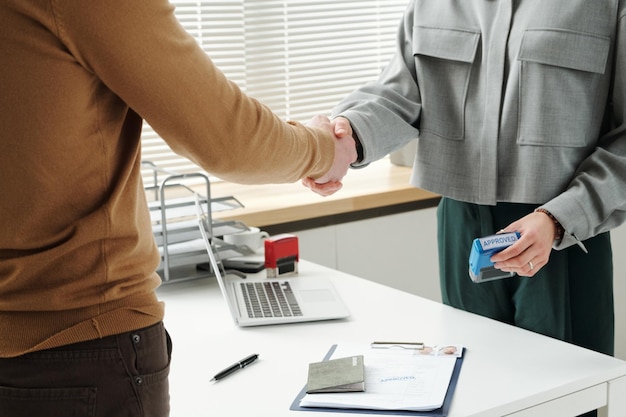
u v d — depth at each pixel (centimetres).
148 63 94
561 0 169
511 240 157
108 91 99
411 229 297
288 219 263
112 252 101
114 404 102
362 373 144
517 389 143
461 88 182
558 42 167
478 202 179
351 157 167
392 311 186
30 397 100
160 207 222
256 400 142
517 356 157
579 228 161
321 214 270
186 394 146
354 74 325
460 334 170
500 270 159
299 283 205
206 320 185
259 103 110
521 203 178
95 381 100
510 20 174
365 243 288
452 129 183
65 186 97
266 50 303
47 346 99
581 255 175
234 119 103
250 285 204
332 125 170
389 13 329
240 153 105
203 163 104
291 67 309
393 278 297
